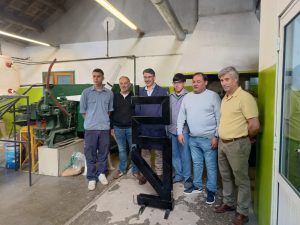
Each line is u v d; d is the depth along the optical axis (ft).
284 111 5.24
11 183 10.37
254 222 7.10
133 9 19.08
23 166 12.50
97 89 9.91
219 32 13.37
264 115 6.48
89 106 9.91
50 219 7.48
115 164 12.92
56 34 21.36
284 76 5.20
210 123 7.96
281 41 5.26
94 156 10.05
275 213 5.50
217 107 7.83
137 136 7.80
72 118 12.76
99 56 20.26
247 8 13.29
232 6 13.47
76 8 20.61
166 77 18.54
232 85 6.62
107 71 19.97
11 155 12.19
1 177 11.10
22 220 7.45
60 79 21.40
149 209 7.98
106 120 10.07
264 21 6.75
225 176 7.45
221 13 13.61
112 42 19.79
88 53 20.57
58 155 11.12
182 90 9.59
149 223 7.17
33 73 22.25
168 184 7.78
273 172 5.51
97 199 8.77
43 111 11.09
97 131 9.90
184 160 9.41
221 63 12.85
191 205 8.21
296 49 4.75
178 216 7.53
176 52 18.28
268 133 5.99
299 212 4.08
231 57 12.77
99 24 20.07
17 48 21.99
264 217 6.25
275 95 5.43
